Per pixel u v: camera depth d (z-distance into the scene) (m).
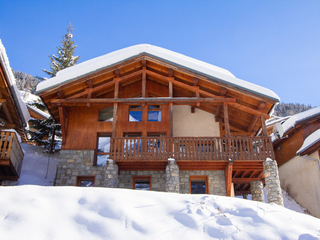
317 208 16.22
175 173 12.22
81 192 7.20
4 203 6.39
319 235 5.95
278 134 14.41
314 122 17.31
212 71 13.32
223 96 13.68
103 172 13.71
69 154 14.01
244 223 6.29
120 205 6.66
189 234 5.84
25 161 16.50
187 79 13.95
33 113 23.45
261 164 13.02
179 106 15.73
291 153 18.98
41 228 5.73
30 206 6.33
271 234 5.95
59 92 13.30
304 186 17.50
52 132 18.91
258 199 14.35
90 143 14.26
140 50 13.62
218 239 5.76
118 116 14.77
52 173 16.19
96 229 5.88
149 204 6.89
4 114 16.34
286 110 66.75
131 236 5.72
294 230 6.10
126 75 14.09
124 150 14.09
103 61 13.45
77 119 14.66
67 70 14.90
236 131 16.16
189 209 6.70
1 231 5.51
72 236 5.64
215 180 13.50
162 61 13.55
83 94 13.70
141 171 13.62
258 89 12.91
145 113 14.93
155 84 15.59
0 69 12.37
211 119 15.47
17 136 13.83
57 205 6.54
